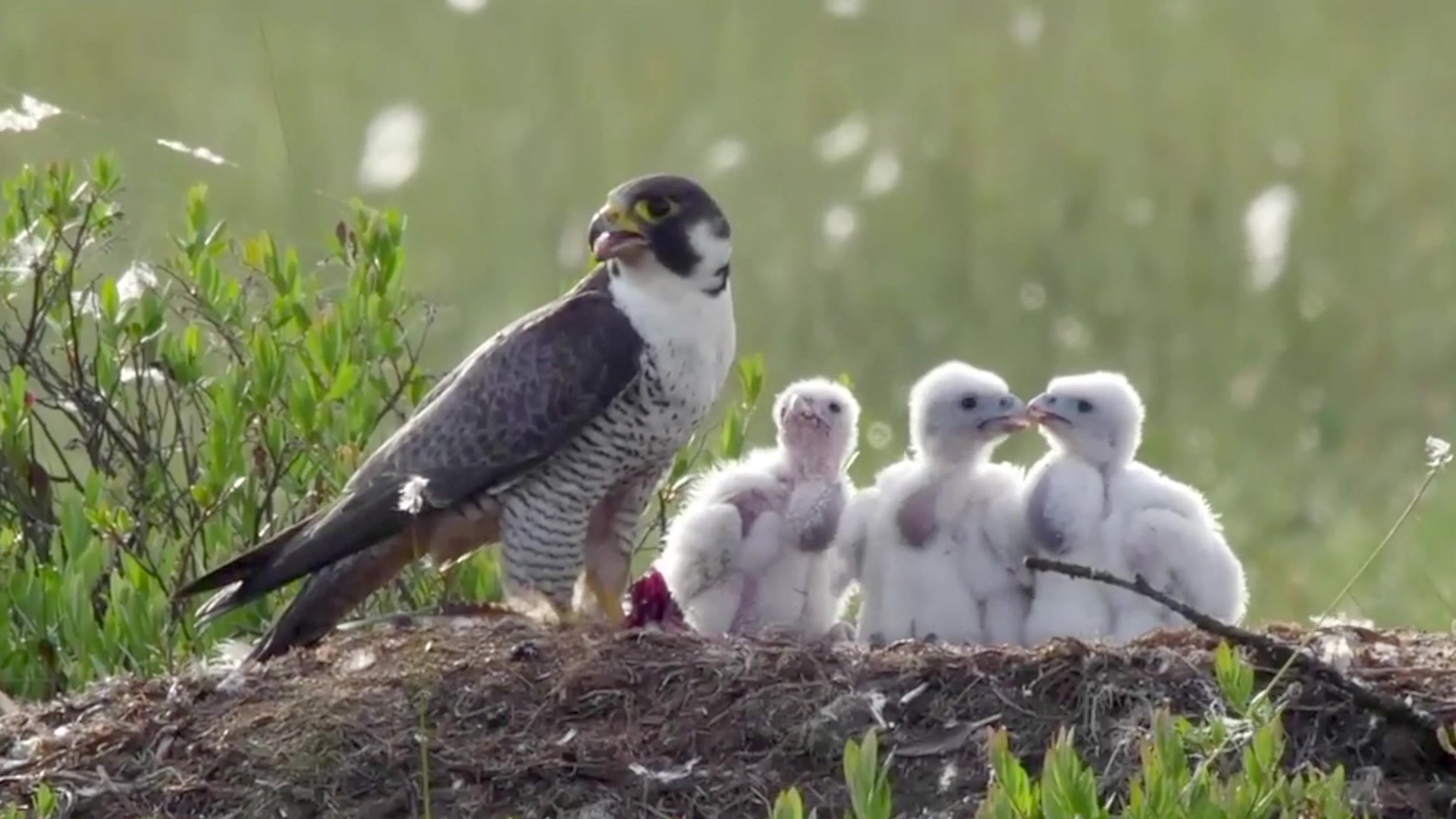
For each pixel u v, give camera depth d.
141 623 12.14
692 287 12.73
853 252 23.22
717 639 11.09
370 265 13.64
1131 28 29.84
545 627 11.48
